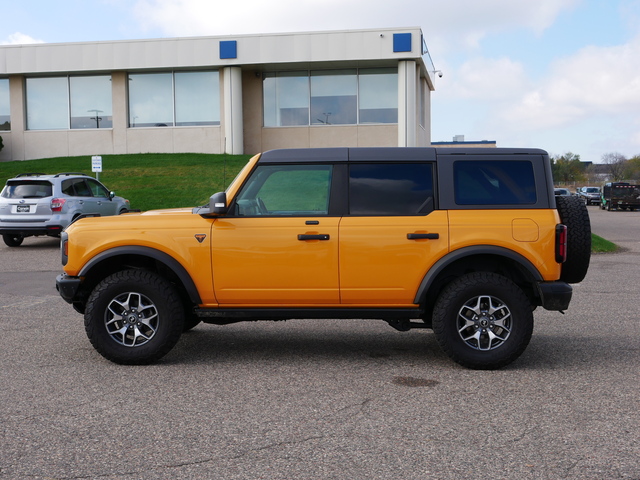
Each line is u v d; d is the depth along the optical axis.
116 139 31.81
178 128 31.58
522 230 5.74
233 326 7.88
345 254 5.80
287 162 5.96
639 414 4.59
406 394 5.09
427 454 3.89
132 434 4.25
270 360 6.20
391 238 5.78
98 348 5.93
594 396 5.02
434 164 5.90
